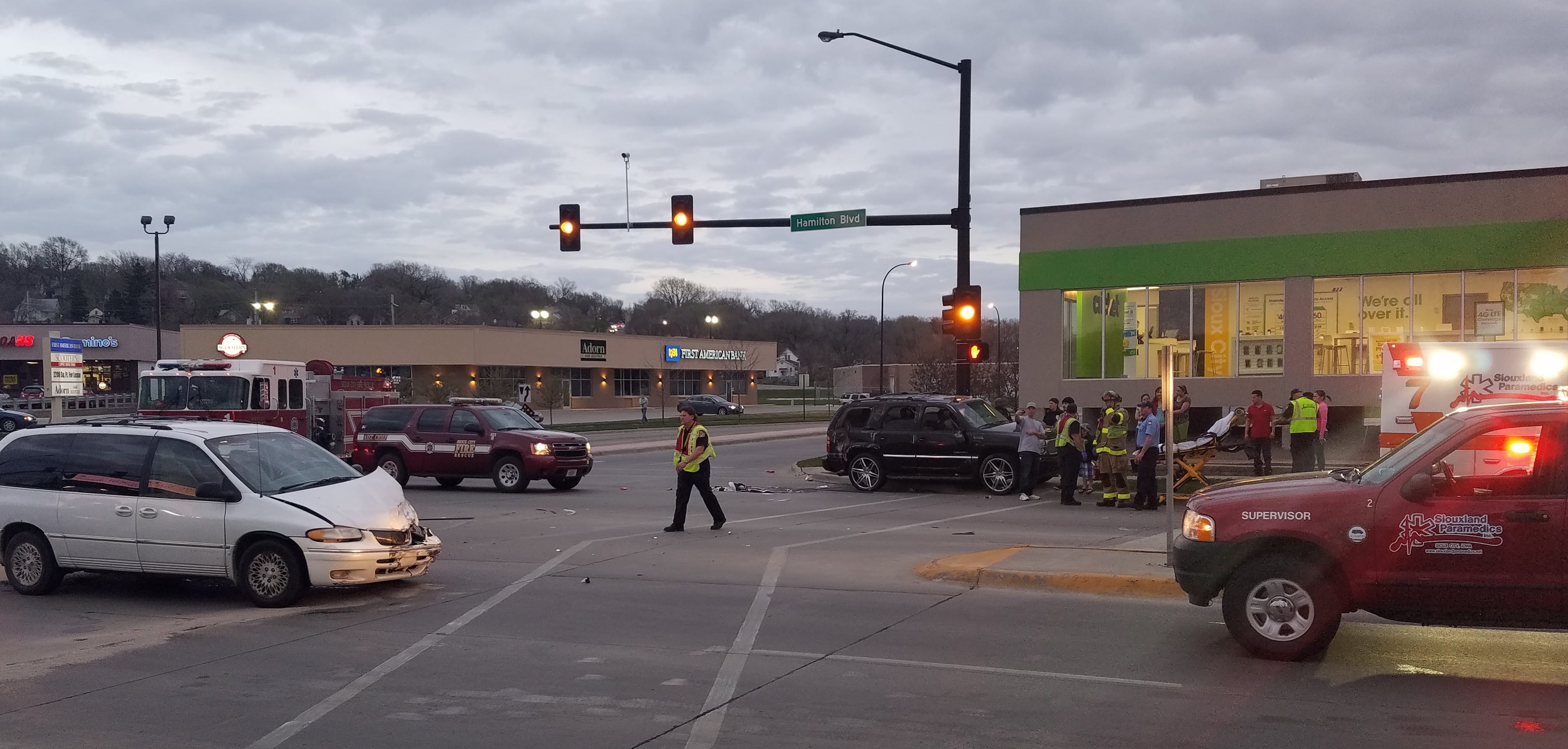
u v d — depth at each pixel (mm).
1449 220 25328
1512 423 7496
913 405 21672
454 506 19484
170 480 10688
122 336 78875
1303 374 26766
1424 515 7516
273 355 74188
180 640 8891
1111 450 19047
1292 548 7934
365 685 7418
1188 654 8156
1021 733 6293
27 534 10938
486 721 6574
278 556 10250
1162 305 28672
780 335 158250
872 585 11172
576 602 10398
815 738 6215
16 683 7523
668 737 6262
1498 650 8227
